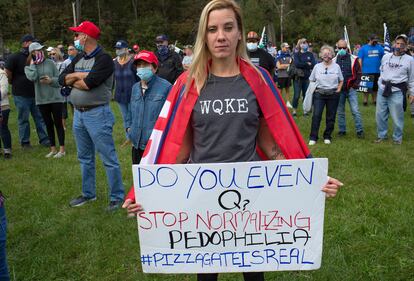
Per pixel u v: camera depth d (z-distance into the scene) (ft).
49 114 23.79
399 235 12.67
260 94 7.17
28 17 151.94
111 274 11.32
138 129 15.52
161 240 7.45
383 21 168.04
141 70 14.97
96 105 14.74
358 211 14.48
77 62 14.99
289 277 10.69
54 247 12.76
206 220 7.34
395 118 24.52
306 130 29.07
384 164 20.34
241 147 7.11
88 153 16.01
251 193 7.21
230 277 10.89
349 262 11.28
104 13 175.52
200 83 7.09
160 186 7.21
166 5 187.42
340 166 20.18
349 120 32.91
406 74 24.07
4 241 8.80
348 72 26.30
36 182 19.38
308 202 7.25
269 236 7.41
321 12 140.26
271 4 148.56
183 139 7.52
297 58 34.40
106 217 14.79
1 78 23.70
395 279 10.51
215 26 6.89
